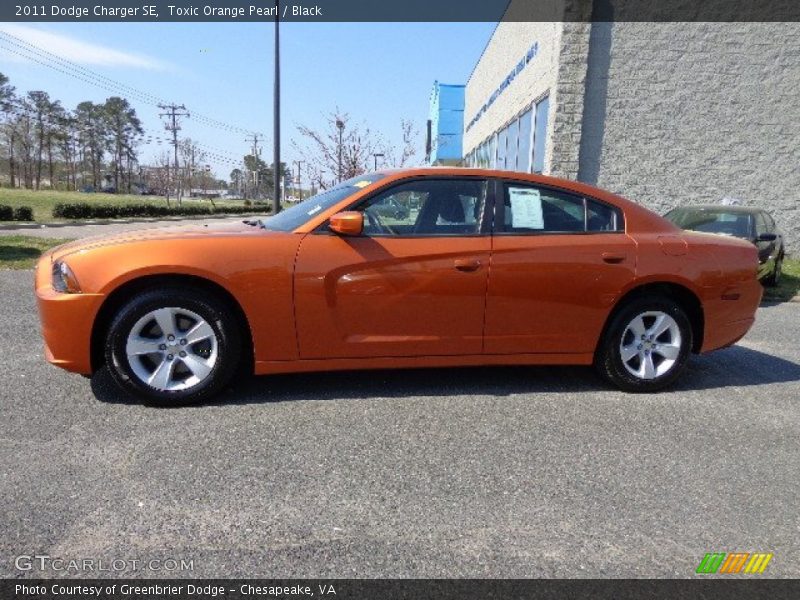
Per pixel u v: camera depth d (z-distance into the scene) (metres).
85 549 2.11
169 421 3.26
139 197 70.81
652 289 4.09
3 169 82.62
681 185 12.60
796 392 4.20
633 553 2.21
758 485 2.78
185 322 3.47
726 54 12.16
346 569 2.06
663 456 3.05
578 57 11.91
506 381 4.21
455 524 2.36
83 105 91.38
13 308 5.91
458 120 34.59
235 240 3.46
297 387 3.91
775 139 12.42
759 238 8.64
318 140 15.58
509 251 3.72
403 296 3.59
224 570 2.03
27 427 3.11
